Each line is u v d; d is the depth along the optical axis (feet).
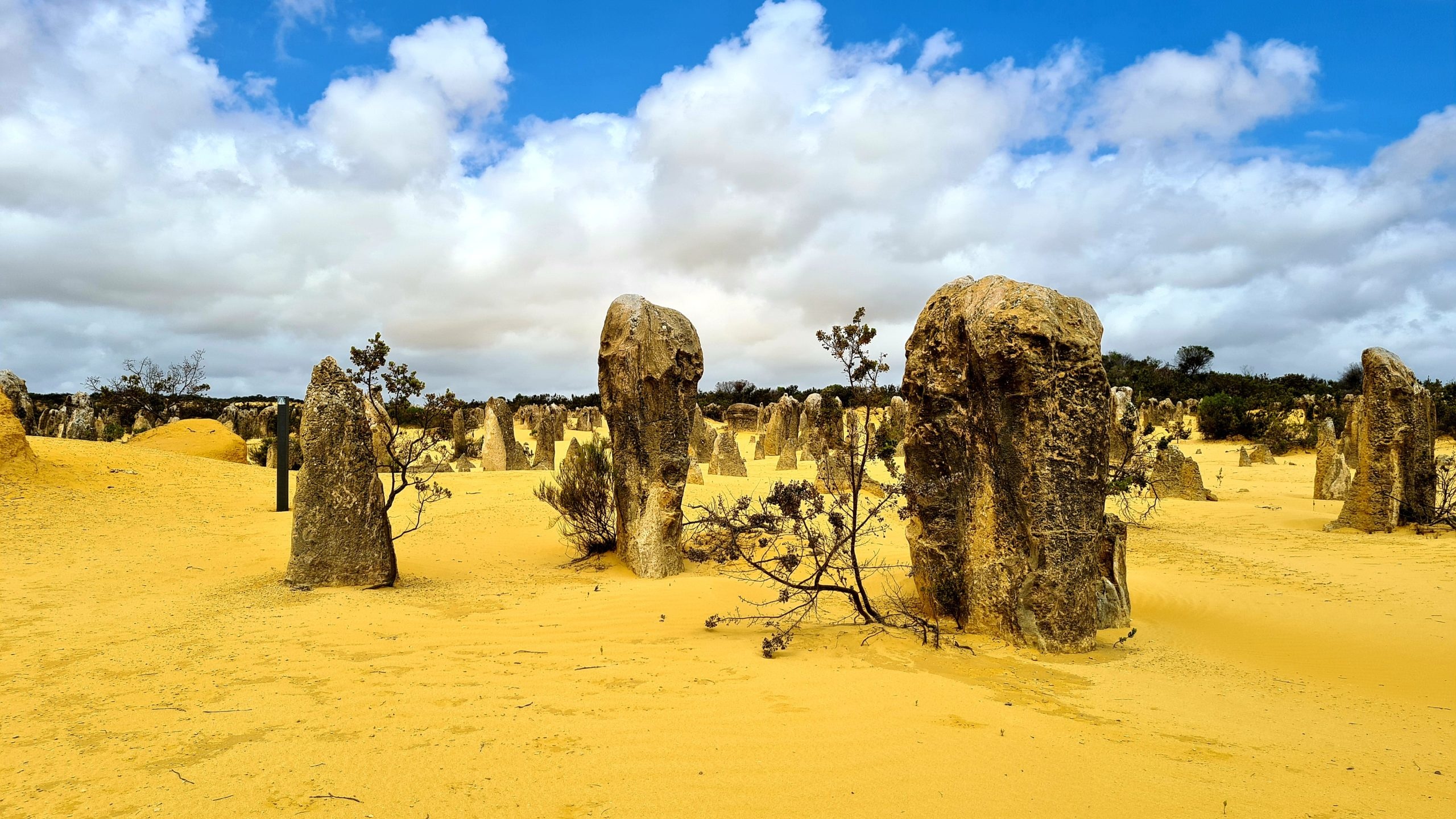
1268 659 23.17
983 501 24.23
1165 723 16.76
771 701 17.11
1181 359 226.99
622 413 36.29
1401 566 37.04
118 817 11.62
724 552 31.53
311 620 24.35
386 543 30.91
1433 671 21.72
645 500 35.42
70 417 100.68
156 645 21.43
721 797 12.36
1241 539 48.60
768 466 94.32
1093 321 25.05
